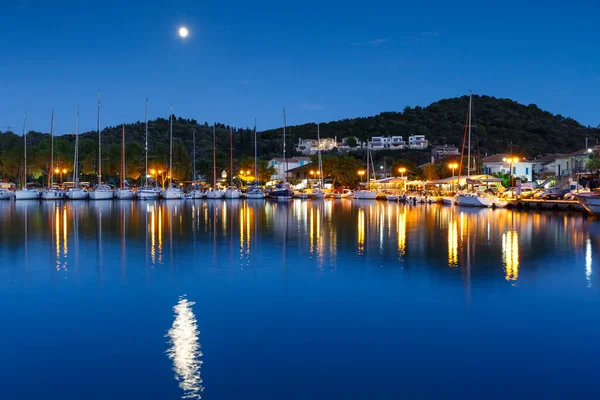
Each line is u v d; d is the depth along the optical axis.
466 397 10.77
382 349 13.29
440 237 35.88
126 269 23.48
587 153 89.38
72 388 11.12
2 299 18.12
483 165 116.25
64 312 16.50
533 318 15.88
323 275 22.17
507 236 36.31
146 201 96.50
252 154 176.50
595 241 33.25
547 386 11.26
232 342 13.79
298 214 60.25
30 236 36.34
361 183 125.06
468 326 15.11
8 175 123.25
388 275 22.20
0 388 11.12
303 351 13.15
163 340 13.93
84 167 123.75
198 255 27.53
